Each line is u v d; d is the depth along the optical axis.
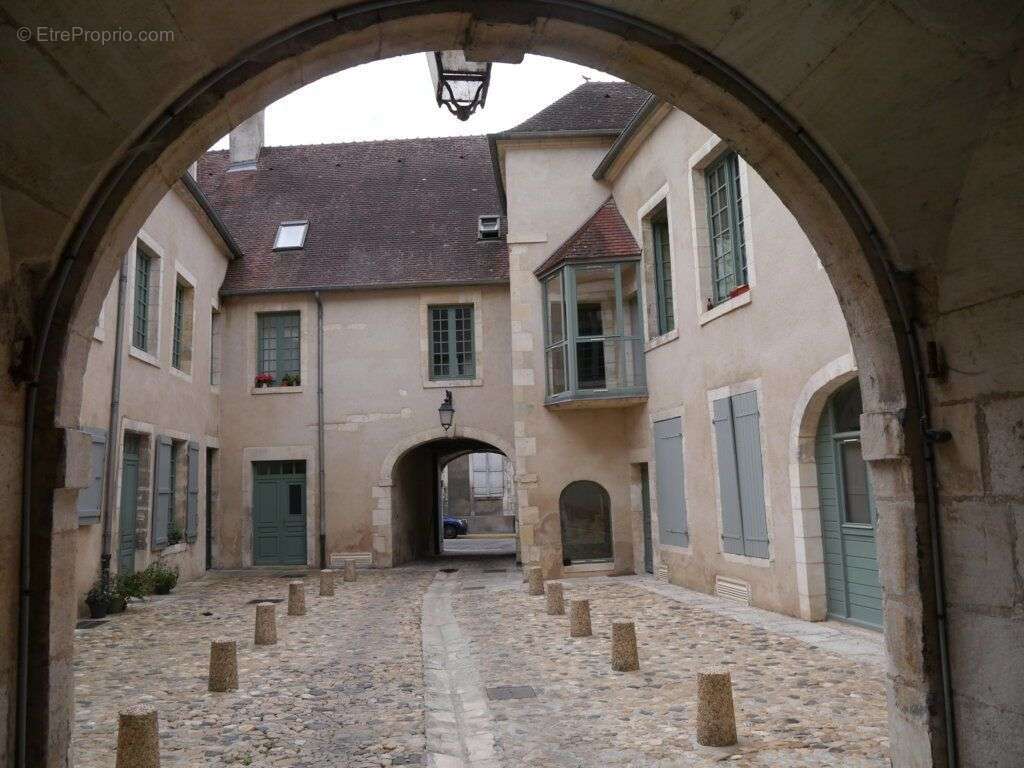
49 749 3.09
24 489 3.10
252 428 17.88
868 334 3.98
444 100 6.41
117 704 6.23
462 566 18.17
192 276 15.85
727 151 10.79
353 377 18.00
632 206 14.14
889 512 3.91
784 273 9.11
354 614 11.06
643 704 5.86
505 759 4.82
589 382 15.05
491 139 15.38
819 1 3.24
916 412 3.77
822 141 3.70
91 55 2.90
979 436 3.47
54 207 3.08
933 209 3.66
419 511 21.72
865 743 4.78
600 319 15.23
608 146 15.52
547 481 14.73
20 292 3.07
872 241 3.81
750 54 3.55
